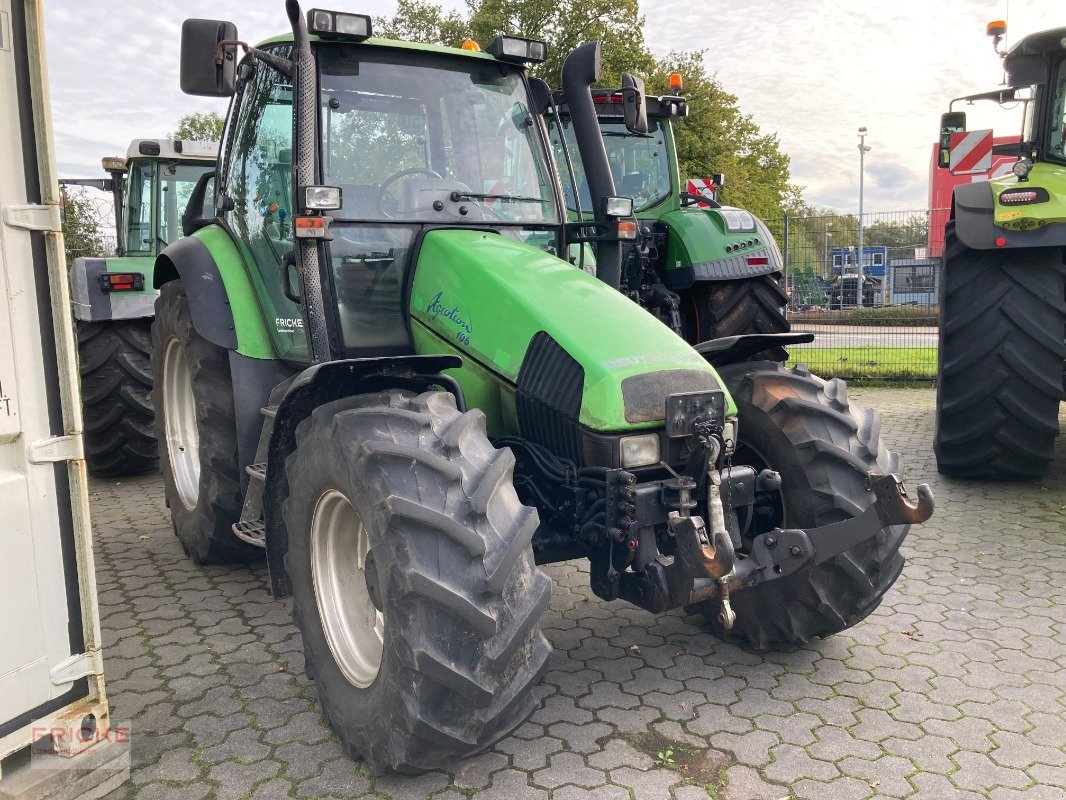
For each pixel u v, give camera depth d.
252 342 3.75
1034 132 5.33
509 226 3.50
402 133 3.45
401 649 2.28
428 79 3.51
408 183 3.35
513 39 3.61
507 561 2.31
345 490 2.53
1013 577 4.05
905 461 6.16
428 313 3.20
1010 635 3.45
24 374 2.35
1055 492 5.32
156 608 3.88
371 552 2.39
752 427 3.23
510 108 3.69
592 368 2.71
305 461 2.71
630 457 2.68
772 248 7.07
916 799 2.43
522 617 2.33
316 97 3.26
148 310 5.92
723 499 2.78
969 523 4.79
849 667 3.22
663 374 2.73
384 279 3.28
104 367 5.95
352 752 2.61
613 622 3.66
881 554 3.07
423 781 2.54
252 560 4.49
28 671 2.37
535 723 2.86
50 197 2.38
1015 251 4.87
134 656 3.39
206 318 3.74
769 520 3.26
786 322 7.28
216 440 3.92
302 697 3.06
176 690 3.11
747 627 3.28
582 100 3.59
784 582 3.11
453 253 3.15
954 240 5.04
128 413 6.05
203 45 3.08
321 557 2.81
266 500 3.01
